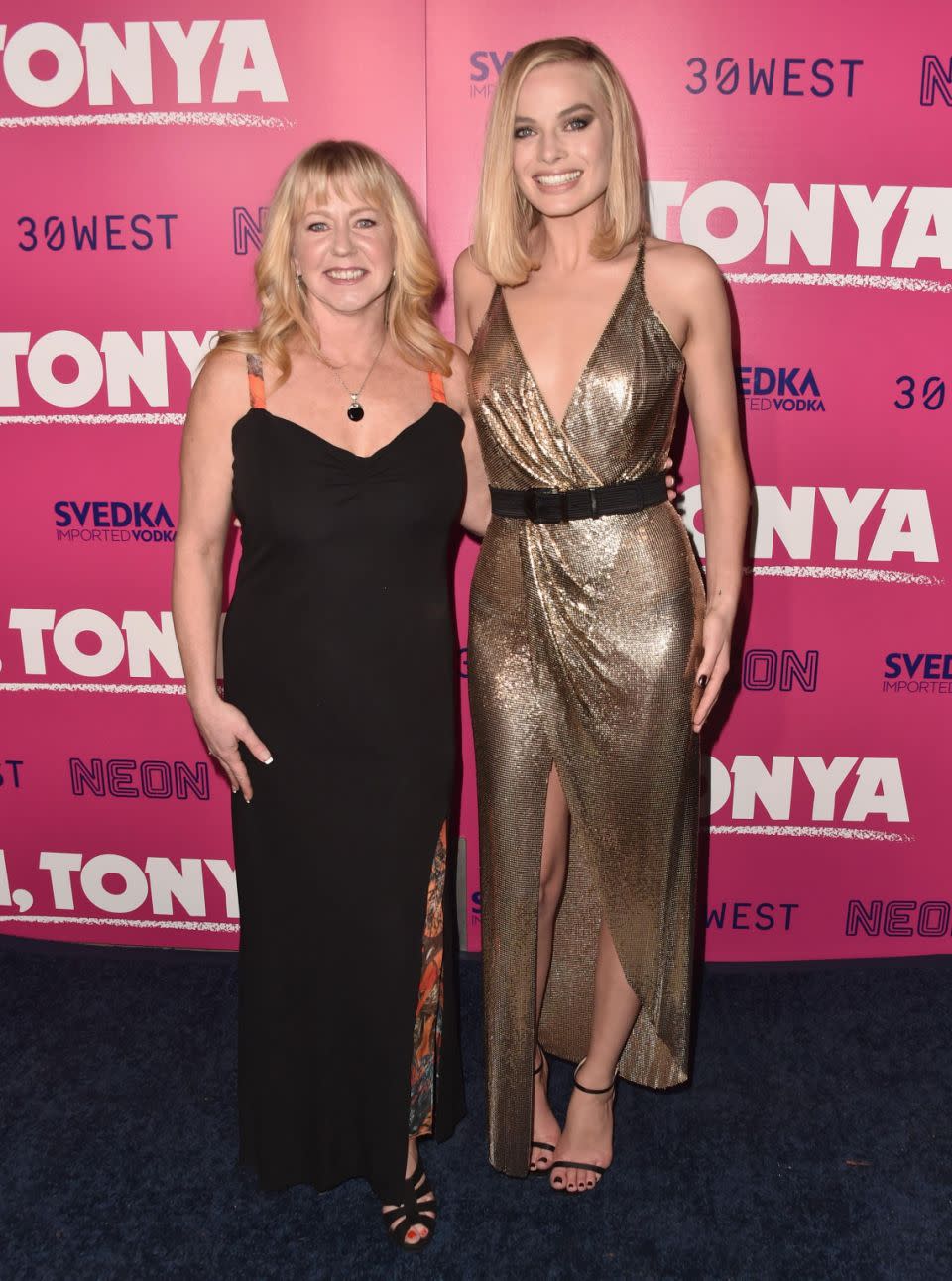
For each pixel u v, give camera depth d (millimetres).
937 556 2297
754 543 2307
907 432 2238
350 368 1676
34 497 2367
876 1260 1766
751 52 2076
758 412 2242
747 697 2396
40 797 2547
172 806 2533
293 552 1638
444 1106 1958
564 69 1602
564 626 1723
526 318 1700
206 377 1638
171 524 2359
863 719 2395
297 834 1714
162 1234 1834
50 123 2168
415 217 1671
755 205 2141
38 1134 2051
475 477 1838
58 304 2256
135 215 2203
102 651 2449
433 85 2119
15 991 2477
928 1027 2330
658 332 1670
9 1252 1792
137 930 2617
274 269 1635
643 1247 1802
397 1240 1812
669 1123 2074
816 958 2545
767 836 2477
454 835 2445
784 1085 2170
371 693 1672
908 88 2080
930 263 2156
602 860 1800
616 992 1884
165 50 2121
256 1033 1809
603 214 1679
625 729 1729
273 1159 1850
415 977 1768
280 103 2139
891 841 2463
